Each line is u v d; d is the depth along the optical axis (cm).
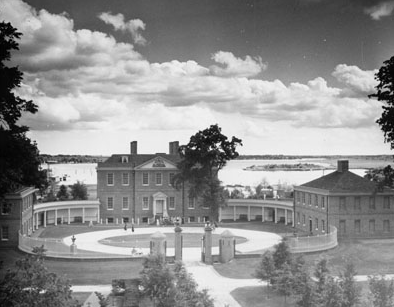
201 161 8294
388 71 3984
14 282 2516
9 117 3662
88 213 8906
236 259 5288
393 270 4819
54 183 12650
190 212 8962
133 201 8819
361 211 6600
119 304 3512
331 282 3036
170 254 5562
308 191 7269
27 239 5619
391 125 4119
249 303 3841
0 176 3716
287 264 3775
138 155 9125
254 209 9294
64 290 2584
